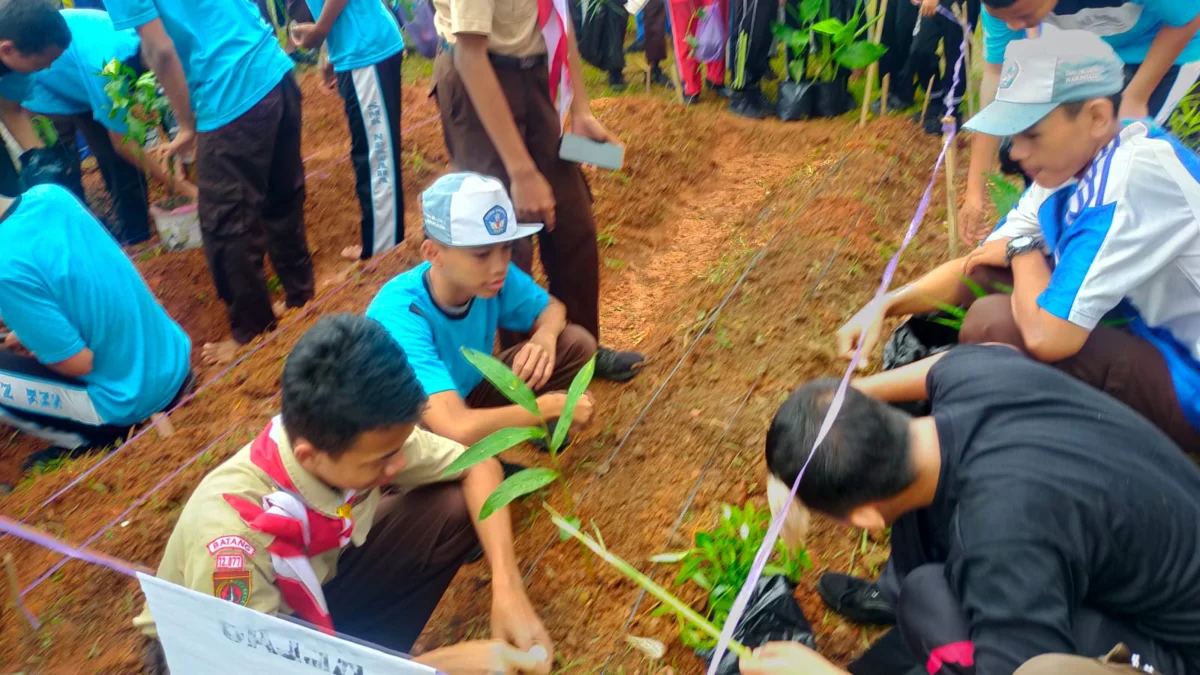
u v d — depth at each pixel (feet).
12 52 11.61
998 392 5.27
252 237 12.82
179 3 11.53
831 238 13.15
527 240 10.50
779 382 10.24
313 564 6.20
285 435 5.73
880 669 6.35
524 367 8.57
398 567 6.90
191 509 5.70
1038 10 7.97
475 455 6.40
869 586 7.22
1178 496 4.84
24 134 14.98
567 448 9.80
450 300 8.28
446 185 7.64
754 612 6.97
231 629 4.78
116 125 14.82
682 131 17.37
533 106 9.51
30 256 10.12
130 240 16.75
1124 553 4.75
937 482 5.19
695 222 14.93
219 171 12.23
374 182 14.25
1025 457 4.86
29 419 10.97
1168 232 6.42
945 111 16.26
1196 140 11.64
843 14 17.60
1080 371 7.17
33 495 10.41
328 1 12.76
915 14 16.84
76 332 10.51
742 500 8.64
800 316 11.41
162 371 11.50
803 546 7.67
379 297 8.30
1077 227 6.76
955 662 5.16
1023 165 7.00
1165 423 7.06
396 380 5.24
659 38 20.29
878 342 10.50
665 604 7.63
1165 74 10.17
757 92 18.62
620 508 8.80
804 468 4.58
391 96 13.64
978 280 8.60
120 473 10.47
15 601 8.55
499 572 6.66
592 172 15.76
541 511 8.91
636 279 13.52
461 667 5.74
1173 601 4.87
